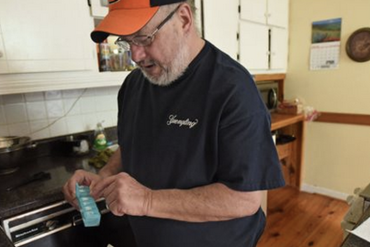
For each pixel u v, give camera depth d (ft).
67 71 4.33
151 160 2.80
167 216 2.52
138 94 3.18
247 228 2.86
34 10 3.81
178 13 2.42
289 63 9.27
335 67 8.30
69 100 5.60
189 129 2.57
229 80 2.48
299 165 9.46
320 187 9.27
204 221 2.57
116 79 4.97
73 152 5.24
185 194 2.48
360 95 7.98
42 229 3.64
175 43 2.47
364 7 7.52
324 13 8.27
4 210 3.30
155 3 2.28
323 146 8.98
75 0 4.20
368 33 7.49
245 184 2.30
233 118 2.35
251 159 2.32
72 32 4.23
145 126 2.93
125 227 4.42
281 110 9.05
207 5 6.01
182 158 2.59
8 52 3.67
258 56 7.82
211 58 2.70
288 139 9.01
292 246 6.68
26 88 3.96
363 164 8.26
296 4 8.75
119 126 3.48
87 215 2.71
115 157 3.75
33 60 3.89
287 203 8.72
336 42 8.16
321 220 7.72
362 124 8.07
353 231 2.39
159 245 2.87
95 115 6.01
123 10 2.35
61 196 3.72
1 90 3.76
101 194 2.88
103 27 2.29
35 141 5.11
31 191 3.71
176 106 2.70
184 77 2.69
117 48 4.99
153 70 2.63
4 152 4.19
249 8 7.16
